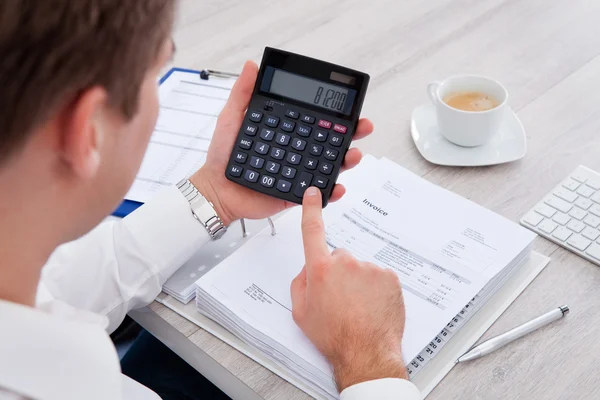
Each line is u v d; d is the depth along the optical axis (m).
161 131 0.89
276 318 0.63
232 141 0.72
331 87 0.70
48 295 0.64
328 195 0.68
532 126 0.90
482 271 0.67
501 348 0.63
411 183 0.78
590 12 1.12
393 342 0.58
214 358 0.63
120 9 0.32
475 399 0.59
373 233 0.72
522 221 0.75
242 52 1.06
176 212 0.71
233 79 0.99
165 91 0.97
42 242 0.40
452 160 0.84
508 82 0.98
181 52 1.06
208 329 0.66
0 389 0.38
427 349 0.63
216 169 0.73
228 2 1.19
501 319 0.66
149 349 0.85
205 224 0.71
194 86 0.98
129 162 0.42
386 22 1.12
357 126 0.71
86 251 0.69
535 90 0.96
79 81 0.33
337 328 0.58
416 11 1.14
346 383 0.56
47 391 0.39
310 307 0.60
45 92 0.32
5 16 0.29
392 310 0.60
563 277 0.70
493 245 0.70
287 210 0.78
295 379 0.61
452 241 0.71
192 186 0.73
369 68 1.02
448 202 0.75
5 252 0.39
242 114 0.73
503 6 1.15
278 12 1.16
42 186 0.37
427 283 0.66
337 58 1.04
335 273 0.60
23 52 0.30
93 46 0.32
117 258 0.69
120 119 0.38
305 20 1.13
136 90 0.37
